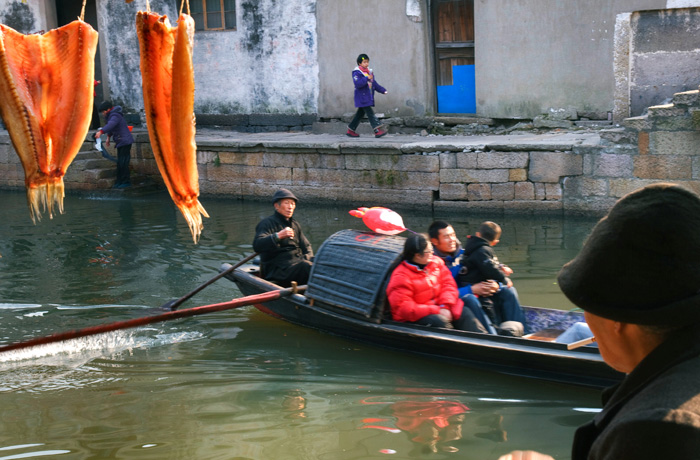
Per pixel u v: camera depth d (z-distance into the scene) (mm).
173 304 6871
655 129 9758
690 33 10375
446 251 6043
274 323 6672
